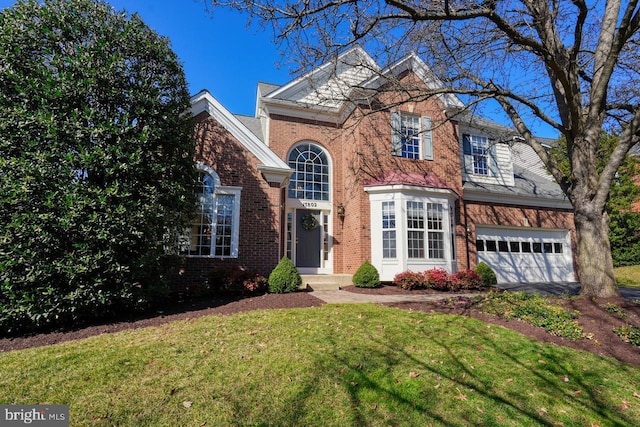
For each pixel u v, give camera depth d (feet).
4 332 18.06
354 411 10.93
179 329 18.10
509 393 12.66
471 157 49.90
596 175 26.02
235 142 34.12
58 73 19.44
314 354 14.87
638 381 14.21
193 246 31.35
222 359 14.19
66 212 18.30
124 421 10.09
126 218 19.90
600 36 27.40
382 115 42.91
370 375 13.24
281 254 41.34
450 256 39.88
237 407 10.91
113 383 12.10
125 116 20.89
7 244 17.51
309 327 18.56
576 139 26.55
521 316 21.47
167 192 22.88
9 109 18.12
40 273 17.79
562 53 27.04
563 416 11.43
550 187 54.29
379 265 38.47
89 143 19.95
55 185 18.28
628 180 58.65
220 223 32.55
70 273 18.24
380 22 23.84
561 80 23.91
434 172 44.24
